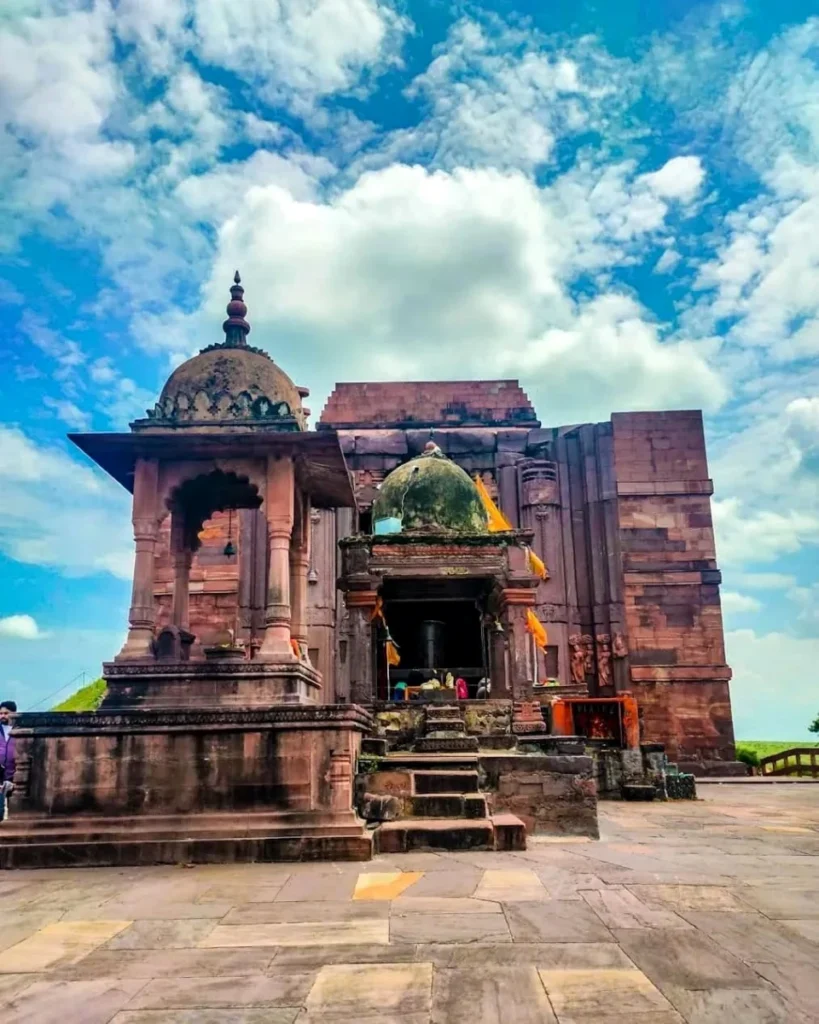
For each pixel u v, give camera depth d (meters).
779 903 7.58
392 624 22.98
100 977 5.66
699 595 33.25
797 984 5.37
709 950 6.09
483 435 34.94
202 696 11.50
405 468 22.30
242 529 32.19
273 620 12.02
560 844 11.45
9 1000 5.23
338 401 36.28
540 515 33.69
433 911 7.33
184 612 14.43
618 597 33.09
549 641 32.62
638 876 8.90
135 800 10.59
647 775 21.09
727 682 32.53
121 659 11.71
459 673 21.17
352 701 17.72
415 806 11.54
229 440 12.16
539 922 6.92
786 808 18.22
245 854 9.99
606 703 21.70
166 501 12.45
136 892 8.34
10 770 12.66
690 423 34.59
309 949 6.21
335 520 32.91
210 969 5.79
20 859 9.97
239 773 10.66
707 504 33.97
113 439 12.16
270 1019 4.86
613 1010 4.93
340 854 10.02
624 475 34.12
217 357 13.69
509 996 5.17
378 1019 4.84
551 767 12.46
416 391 36.41
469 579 18.94
